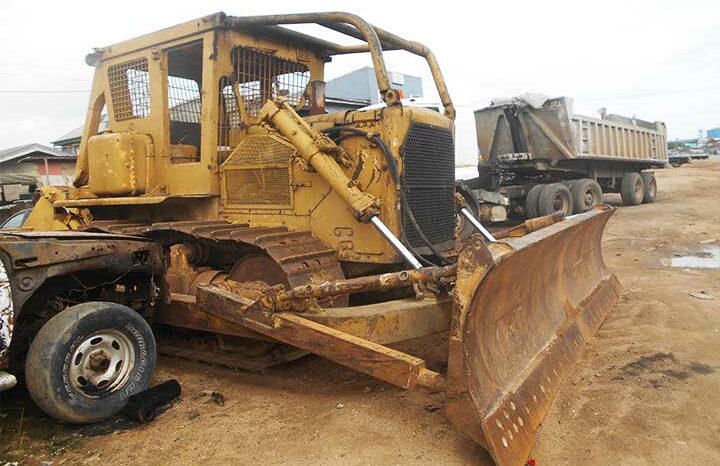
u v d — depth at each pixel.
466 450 3.40
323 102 6.73
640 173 17.77
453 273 3.60
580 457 3.34
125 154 5.80
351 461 3.35
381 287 3.82
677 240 11.03
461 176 14.49
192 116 6.40
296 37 6.13
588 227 5.83
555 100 13.52
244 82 5.88
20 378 4.40
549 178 15.48
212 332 5.02
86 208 6.54
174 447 3.62
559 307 5.07
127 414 3.95
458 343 3.14
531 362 4.02
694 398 4.08
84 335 3.81
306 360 5.15
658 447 3.43
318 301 4.57
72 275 4.32
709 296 6.84
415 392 4.29
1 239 3.83
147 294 4.74
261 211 5.55
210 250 5.64
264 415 4.04
